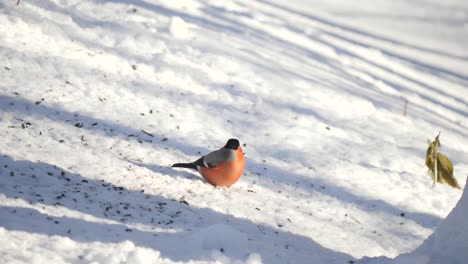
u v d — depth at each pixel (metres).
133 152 10.78
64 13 15.51
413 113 16.64
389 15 26.02
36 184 8.62
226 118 13.26
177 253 7.35
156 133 11.81
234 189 10.61
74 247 7.02
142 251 7.13
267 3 23.41
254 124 13.34
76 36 14.55
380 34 23.22
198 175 10.82
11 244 6.73
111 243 7.26
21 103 11.23
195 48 15.96
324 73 17.48
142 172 10.02
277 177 11.53
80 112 11.62
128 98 12.73
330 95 15.88
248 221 9.27
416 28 24.81
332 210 10.78
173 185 9.95
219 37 17.34
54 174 9.07
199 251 7.48
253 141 12.70
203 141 12.06
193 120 12.77
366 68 19.31
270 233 8.98
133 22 16.25
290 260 7.90
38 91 11.80
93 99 12.25
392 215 11.09
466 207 7.19
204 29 17.59
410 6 27.72
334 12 24.86
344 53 20.00
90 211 8.16
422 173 13.13
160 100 13.07
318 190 11.37
